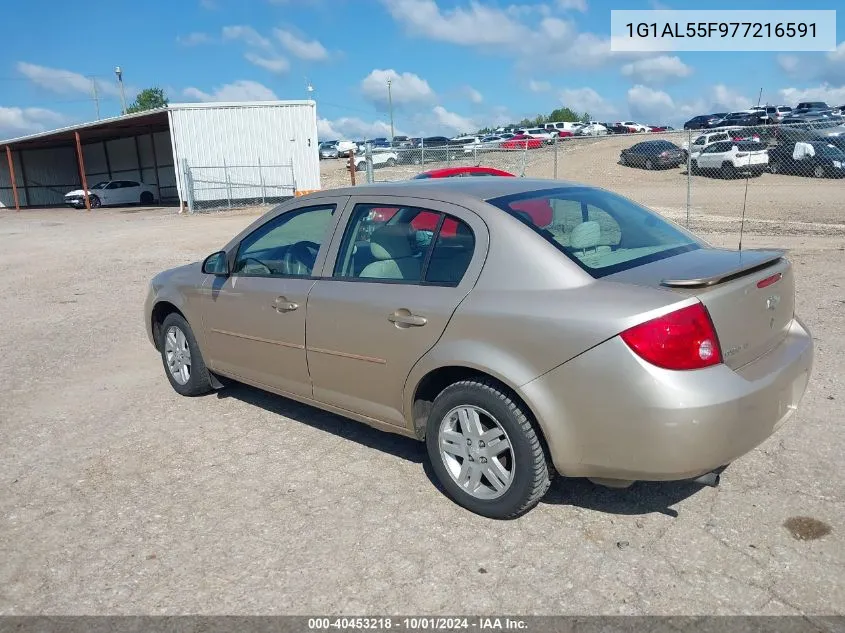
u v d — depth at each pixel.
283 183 31.53
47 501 4.01
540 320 3.20
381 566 3.24
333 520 3.65
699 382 2.96
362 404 4.09
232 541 3.50
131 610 3.01
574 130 57.47
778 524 3.39
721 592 2.94
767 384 3.16
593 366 3.06
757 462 4.01
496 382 3.44
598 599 2.94
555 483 3.91
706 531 3.37
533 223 3.53
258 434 4.82
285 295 4.39
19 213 37.84
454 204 3.75
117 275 12.61
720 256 3.63
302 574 3.21
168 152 41.59
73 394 5.89
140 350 7.23
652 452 3.01
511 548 3.32
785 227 14.29
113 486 4.15
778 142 24.91
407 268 3.84
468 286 3.52
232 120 30.27
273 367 4.64
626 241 3.72
